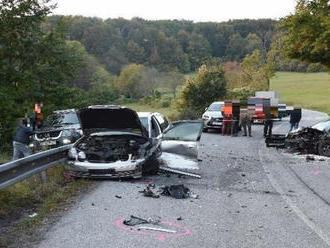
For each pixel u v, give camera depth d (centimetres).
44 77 2284
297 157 1789
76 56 2458
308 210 902
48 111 2197
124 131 1291
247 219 819
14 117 2061
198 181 1220
